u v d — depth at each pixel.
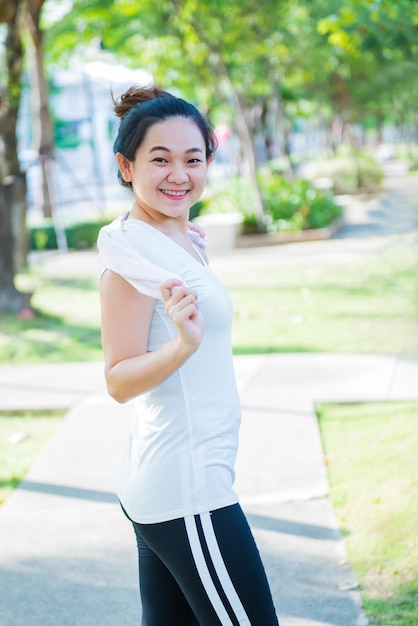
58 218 18.17
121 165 2.19
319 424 5.52
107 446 5.44
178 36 18.72
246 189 18.55
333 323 8.87
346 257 13.88
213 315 2.06
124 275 1.98
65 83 48.00
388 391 6.05
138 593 3.56
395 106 37.88
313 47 21.11
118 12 18.52
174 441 2.03
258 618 2.00
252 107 26.92
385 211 20.97
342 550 3.75
